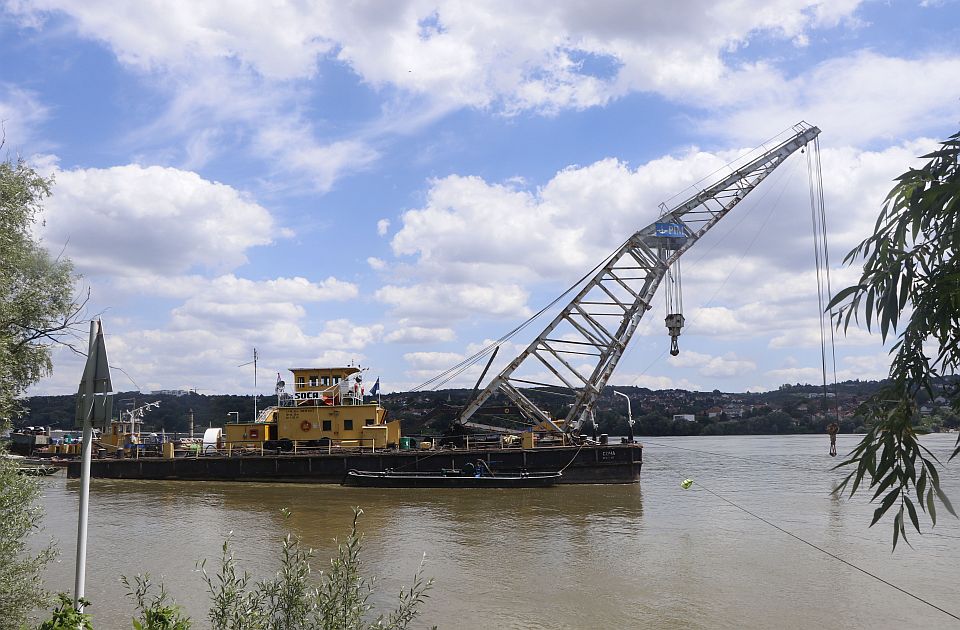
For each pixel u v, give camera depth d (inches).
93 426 414.6
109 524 1269.7
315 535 1158.3
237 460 1980.8
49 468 615.8
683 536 1146.0
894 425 169.5
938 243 164.6
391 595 789.2
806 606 749.9
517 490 1792.6
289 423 2044.8
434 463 1924.2
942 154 165.0
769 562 951.0
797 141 2235.5
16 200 673.6
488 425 2212.1
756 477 2246.6
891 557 972.6
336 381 2123.5
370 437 2020.2
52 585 818.8
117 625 666.8
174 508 1482.5
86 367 419.5
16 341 692.1
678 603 762.8
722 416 6796.3
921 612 726.5
